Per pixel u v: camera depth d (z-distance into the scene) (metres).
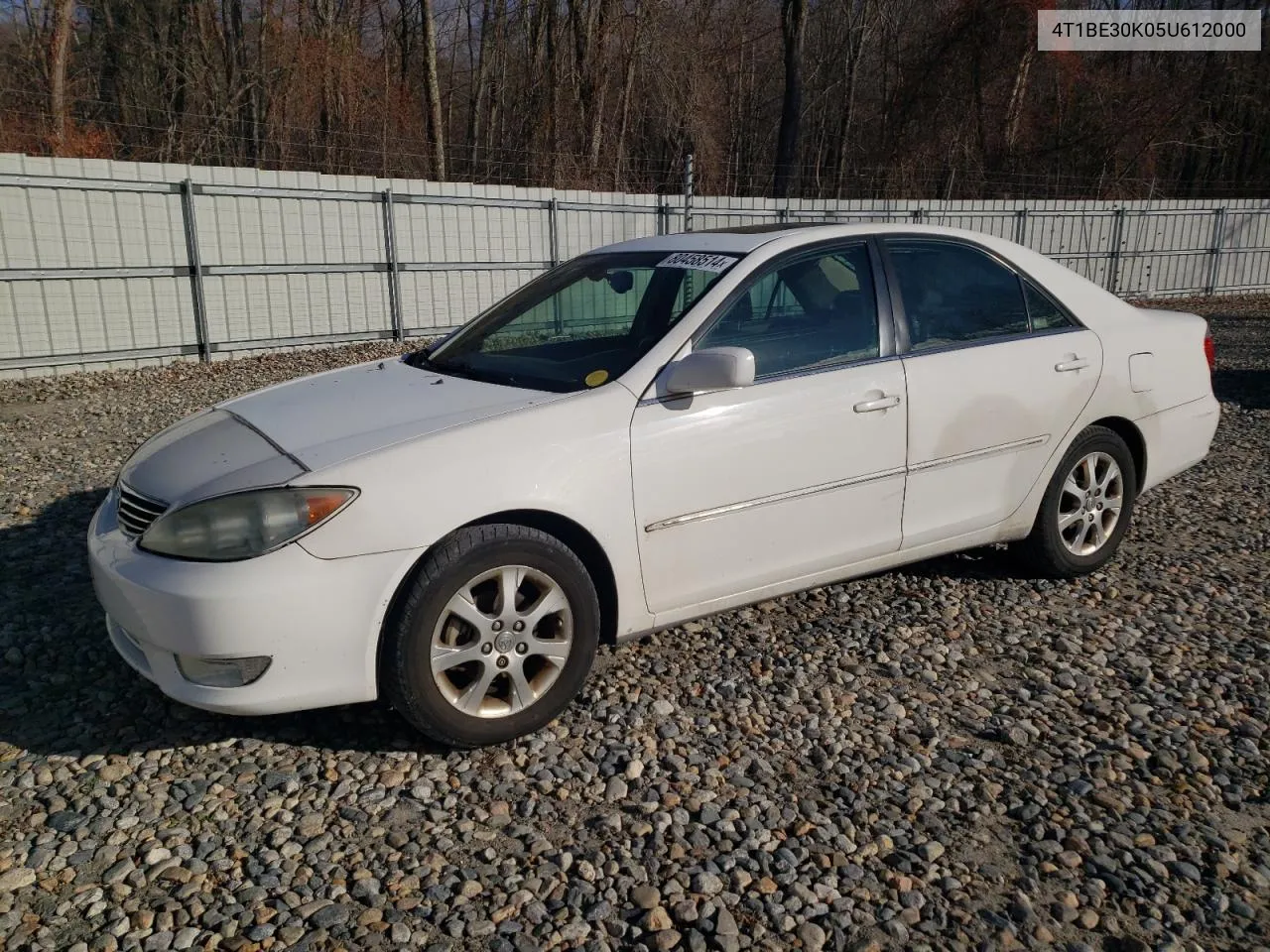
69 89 21.39
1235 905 2.55
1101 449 4.61
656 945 2.40
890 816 2.91
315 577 2.90
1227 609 4.44
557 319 4.13
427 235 13.68
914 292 4.12
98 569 3.16
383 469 3.01
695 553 3.54
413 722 3.09
